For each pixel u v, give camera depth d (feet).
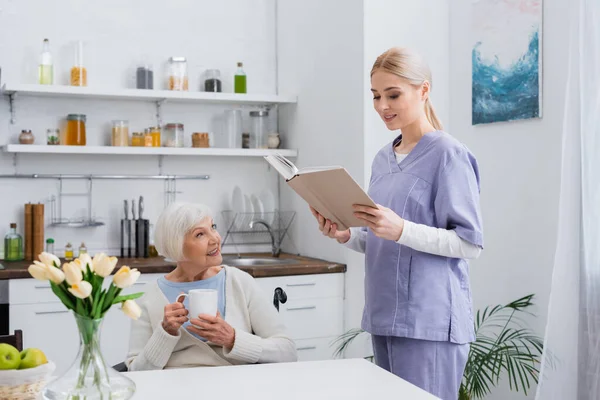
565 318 8.25
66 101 13.04
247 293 7.18
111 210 13.34
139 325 6.89
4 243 12.50
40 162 12.92
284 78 14.23
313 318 11.79
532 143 9.74
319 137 12.71
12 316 10.78
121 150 12.53
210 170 14.03
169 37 13.82
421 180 7.06
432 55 11.51
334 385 5.34
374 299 7.28
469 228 6.75
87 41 13.24
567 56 9.15
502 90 10.21
